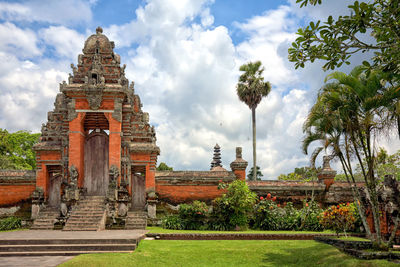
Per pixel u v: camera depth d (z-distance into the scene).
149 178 23.39
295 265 12.02
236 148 25.09
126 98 24.17
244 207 21.73
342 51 9.49
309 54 9.77
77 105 22.62
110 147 22.28
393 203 17.48
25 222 21.86
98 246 13.45
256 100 39.38
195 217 22.06
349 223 17.34
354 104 12.55
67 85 22.64
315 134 14.21
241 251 14.05
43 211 22.17
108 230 19.80
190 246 15.03
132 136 24.02
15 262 11.34
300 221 21.67
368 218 19.66
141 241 15.35
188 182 23.78
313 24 9.29
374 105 11.94
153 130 24.97
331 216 16.72
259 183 24.23
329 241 14.50
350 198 23.98
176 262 12.31
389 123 11.93
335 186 24.16
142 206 23.92
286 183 24.41
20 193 22.88
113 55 24.50
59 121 24.05
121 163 22.86
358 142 13.61
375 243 12.25
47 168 23.33
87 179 23.64
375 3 9.02
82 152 23.11
